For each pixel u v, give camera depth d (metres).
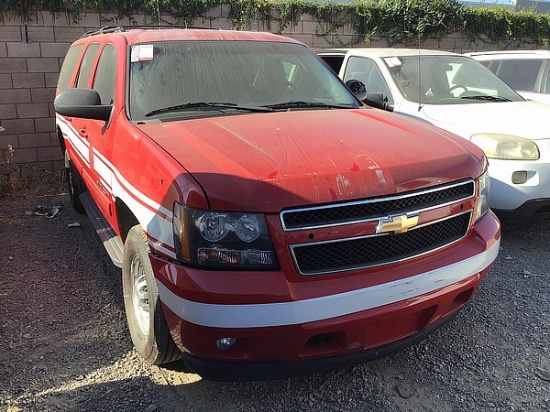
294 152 2.80
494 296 4.15
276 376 2.63
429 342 3.53
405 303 2.70
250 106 3.78
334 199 2.54
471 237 3.13
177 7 8.12
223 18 8.48
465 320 3.80
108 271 4.66
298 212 2.50
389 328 2.76
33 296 4.16
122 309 3.97
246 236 2.47
